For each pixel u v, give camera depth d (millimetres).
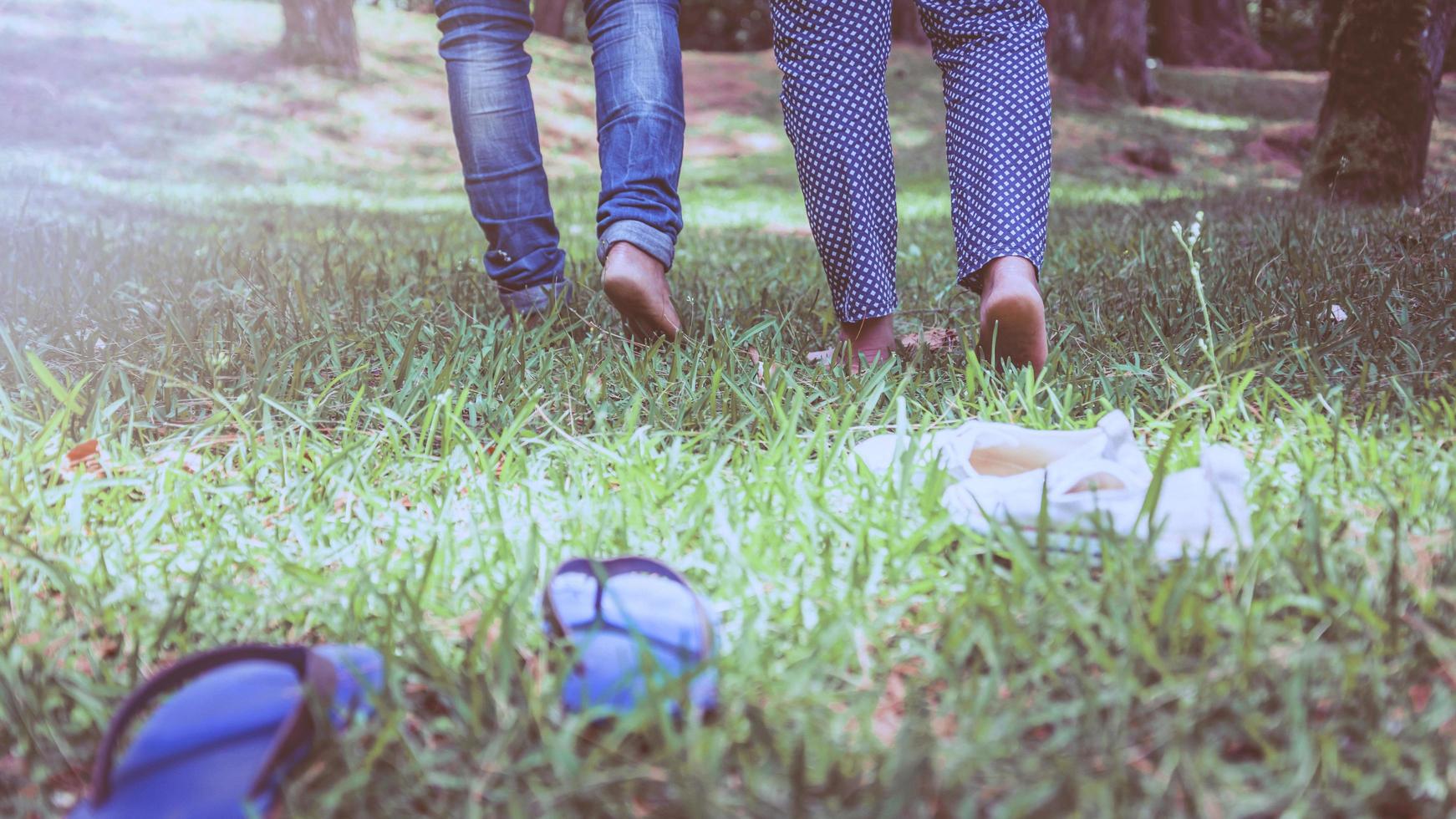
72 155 11758
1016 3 2406
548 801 1000
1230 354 2291
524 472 1854
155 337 2633
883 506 1641
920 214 8711
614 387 2314
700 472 1769
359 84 16500
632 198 2521
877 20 2422
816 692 1178
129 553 1594
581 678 1194
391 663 1198
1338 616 1237
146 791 1032
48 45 15359
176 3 18047
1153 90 21422
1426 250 3480
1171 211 6449
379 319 2914
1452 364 2172
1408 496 1594
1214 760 1026
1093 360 2465
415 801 1045
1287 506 1602
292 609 1425
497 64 2719
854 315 2496
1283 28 31266
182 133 13609
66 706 1219
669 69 2602
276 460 1915
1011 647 1228
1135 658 1180
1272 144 17688
